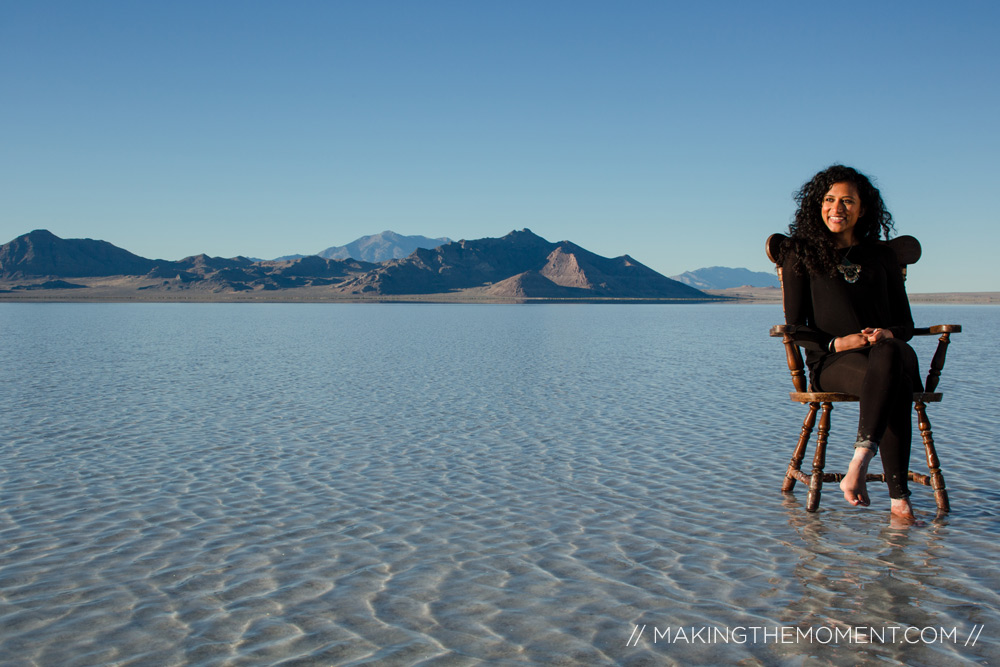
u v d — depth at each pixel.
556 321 94.12
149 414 14.21
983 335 46.59
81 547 6.24
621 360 28.62
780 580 5.36
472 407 15.19
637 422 13.04
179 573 5.62
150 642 4.46
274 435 11.88
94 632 4.61
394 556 5.98
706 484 8.33
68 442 11.23
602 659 4.21
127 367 25.03
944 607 4.87
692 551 6.02
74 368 24.53
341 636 4.52
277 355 31.52
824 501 7.51
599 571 5.60
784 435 11.53
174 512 7.33
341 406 15.38
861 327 6.46
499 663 4.16
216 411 14.63
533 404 15.62
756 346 38.41
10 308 154.50
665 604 4.97
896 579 5.35
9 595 5.20
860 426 5.97
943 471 8.70
